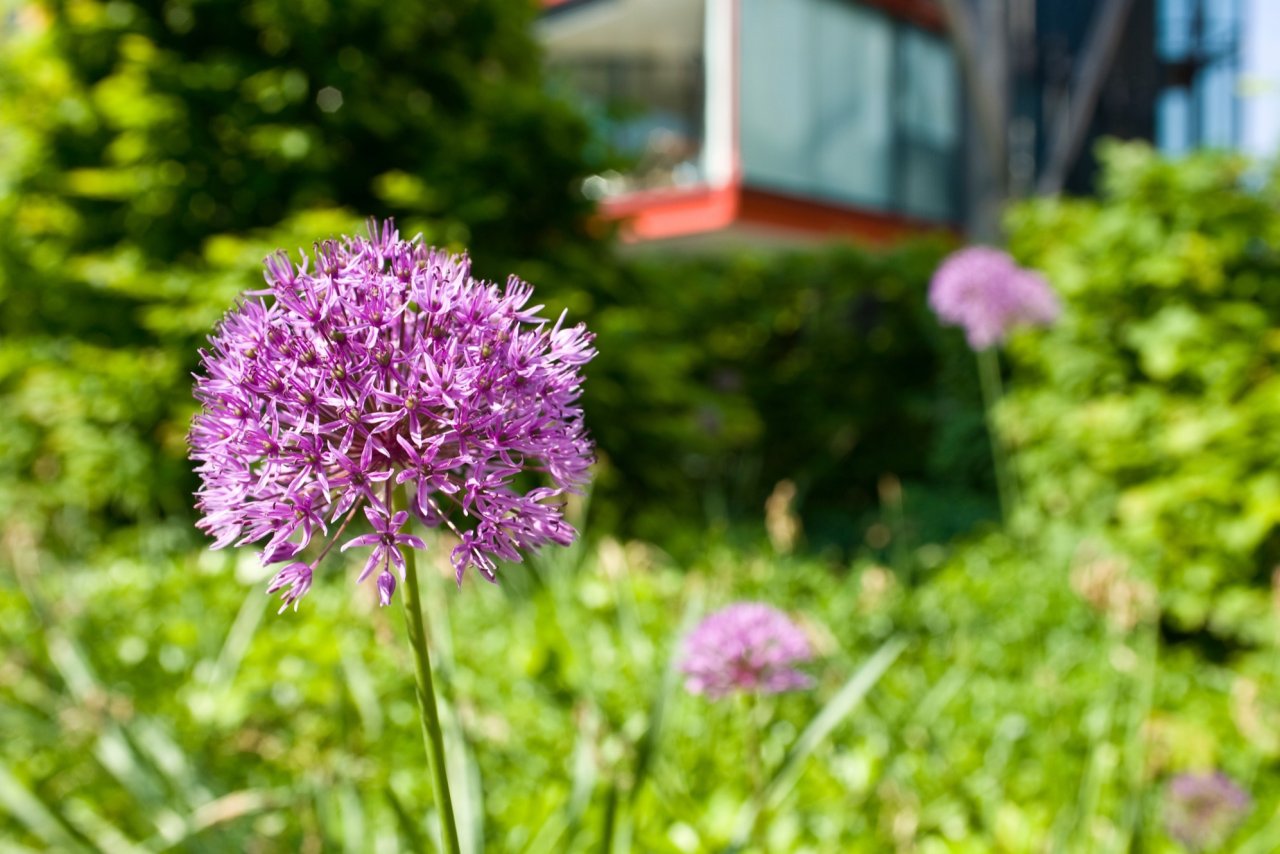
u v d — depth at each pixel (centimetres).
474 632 473
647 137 1644
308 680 384
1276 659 484
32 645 429
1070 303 677
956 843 285
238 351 135
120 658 444
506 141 733
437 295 137
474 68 808
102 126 764
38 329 789
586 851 247
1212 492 593
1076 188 2233
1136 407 640
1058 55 2162
